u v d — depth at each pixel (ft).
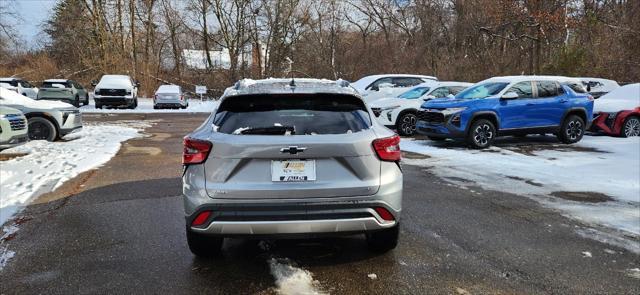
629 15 74.18
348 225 11.41
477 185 23.16
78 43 122.01
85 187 22.29
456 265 12.94
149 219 17.17
